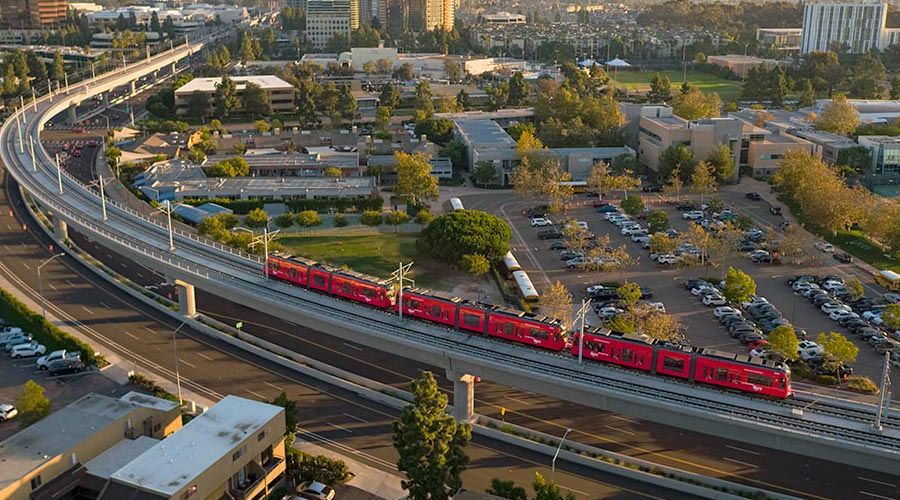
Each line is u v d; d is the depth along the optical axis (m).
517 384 117.81
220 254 168.25
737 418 102.38
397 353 129.00
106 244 179.25
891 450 95.19
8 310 168.12
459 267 191.62
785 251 195.00
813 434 98.88
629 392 108.88
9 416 126.44
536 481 96.94
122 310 169.62
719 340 156.12
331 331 136.38
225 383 138.75
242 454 101.25
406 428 97.19
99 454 104.44
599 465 113.69
